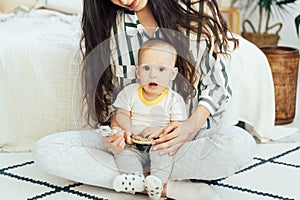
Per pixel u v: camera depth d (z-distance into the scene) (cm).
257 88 245
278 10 348
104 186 190
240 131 190
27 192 190
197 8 192
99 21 195
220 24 198
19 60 230
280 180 201
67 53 231
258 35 328
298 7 341
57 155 188
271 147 241
